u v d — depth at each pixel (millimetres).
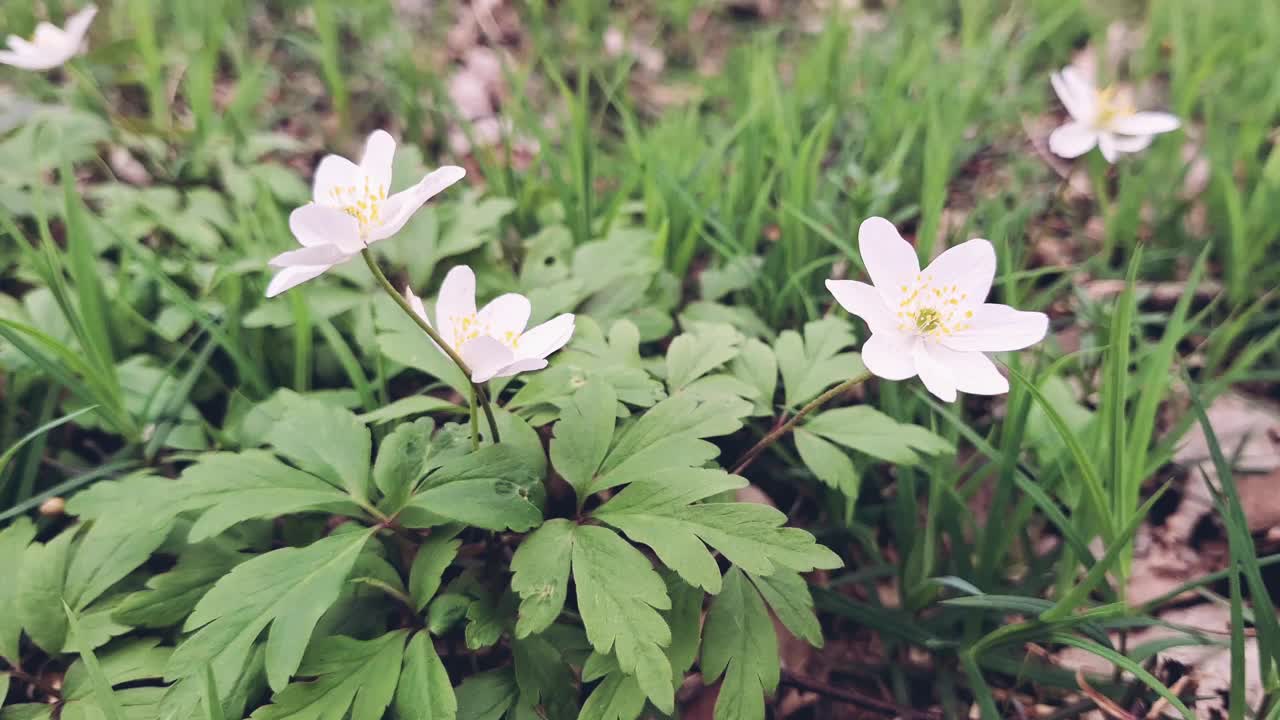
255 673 110
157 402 161
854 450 163
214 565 126
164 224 191
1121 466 133
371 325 171
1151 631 150
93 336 152
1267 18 288
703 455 120
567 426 125
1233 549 112
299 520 137
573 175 208
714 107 308
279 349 177
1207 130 231
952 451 136
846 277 205
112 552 121
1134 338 190
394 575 121
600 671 111
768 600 118
